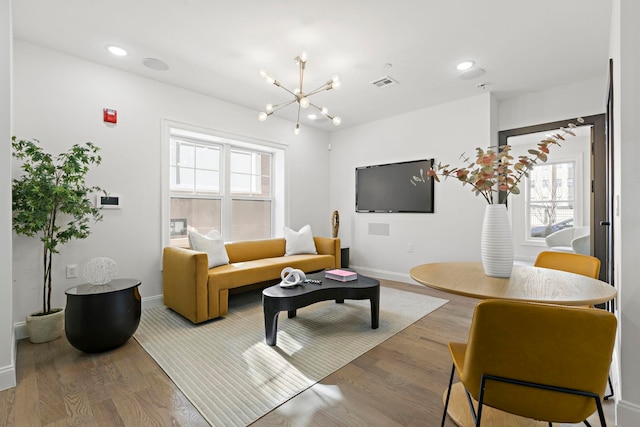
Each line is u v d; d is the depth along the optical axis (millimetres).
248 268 3186
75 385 1807
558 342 937
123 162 3066
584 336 915
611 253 2324
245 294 3842
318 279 2924
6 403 1633
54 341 2400
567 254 2146
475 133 3740
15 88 2500
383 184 4633
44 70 2635
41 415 1540
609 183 2424
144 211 3211
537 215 5992
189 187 3848
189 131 3592
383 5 2100
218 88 3516
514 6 2105
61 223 2688
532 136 4562
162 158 3338
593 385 942
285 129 4648
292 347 2332
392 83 3373
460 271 1864
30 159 2506
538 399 999
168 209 3391
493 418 1507
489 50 2689
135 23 2309
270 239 4270
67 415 1541
